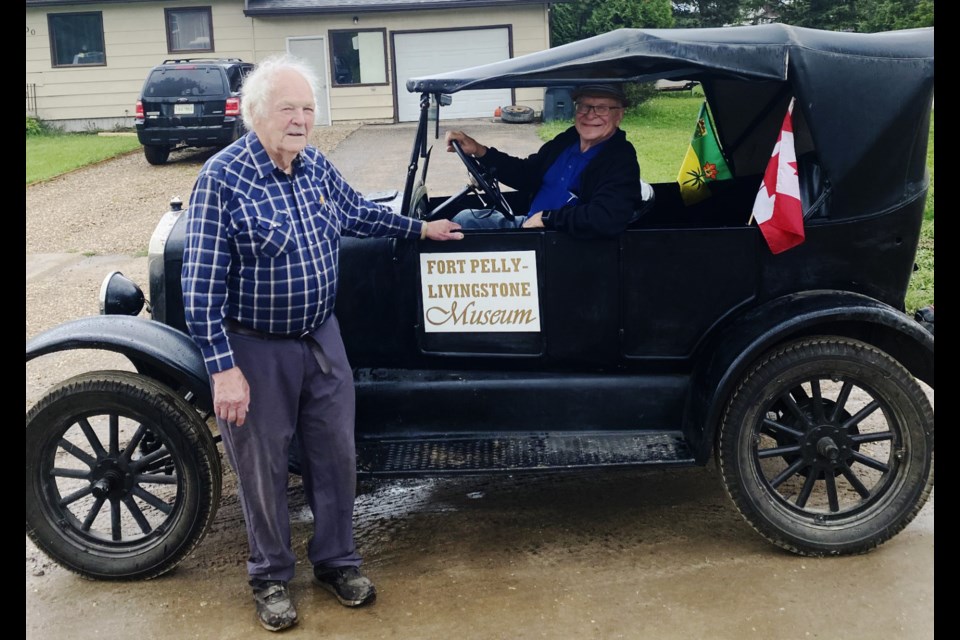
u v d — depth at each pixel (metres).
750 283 3.43
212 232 2.79
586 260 3.46
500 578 3.31
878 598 3.10
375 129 19.05
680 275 3.44
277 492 3.07
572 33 22.80
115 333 3.25
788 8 21.17
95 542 3.39
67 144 18.31
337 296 3.61
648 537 3.59
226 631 3.06
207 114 14.95
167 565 3.35
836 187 3.33
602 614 3.06
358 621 3.08
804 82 3.21
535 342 3.55
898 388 3.25
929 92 3.26
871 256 3.42
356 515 3.88
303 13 19.72
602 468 3.31
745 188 4.33
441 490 4.11
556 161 3.90
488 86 3.74
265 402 2.98
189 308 2.80
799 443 3.37
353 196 3.24
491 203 4.05
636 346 3.51
